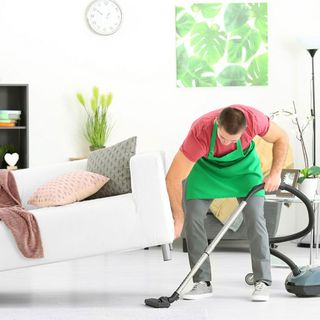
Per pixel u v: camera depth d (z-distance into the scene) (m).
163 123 9.79
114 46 9.75
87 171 7.30
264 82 9.79
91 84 9.74
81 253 6.45
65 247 6.45
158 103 9.79
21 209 6.58
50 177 7.58
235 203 8.91
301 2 9.79
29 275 7.75
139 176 6.46
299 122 9.77
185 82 9.77
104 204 6.45
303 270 6.68
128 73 9.77
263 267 6.54
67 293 6.91
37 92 9.70
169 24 9.77
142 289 7.02
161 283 7.27
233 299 6.56
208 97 9.79
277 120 9.79
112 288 7.09
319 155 9.75
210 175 6.61
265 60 9.79
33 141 9.70
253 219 6.56
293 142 9.80
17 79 9.67
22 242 6.40
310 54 9.55
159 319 5.91
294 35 9.80
